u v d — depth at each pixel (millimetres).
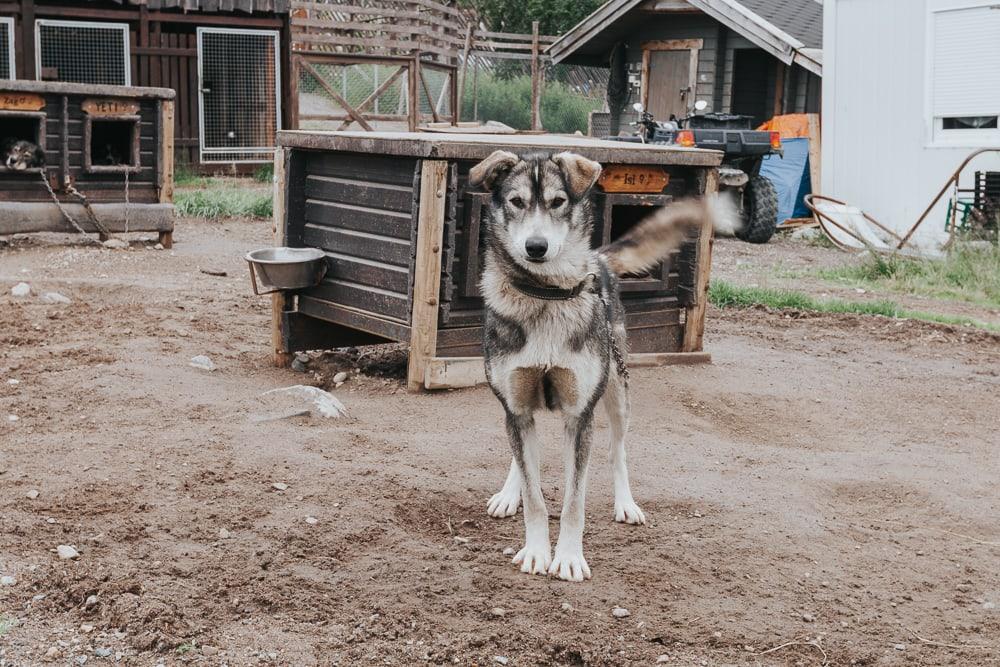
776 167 18312
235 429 5859
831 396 7539
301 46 24344
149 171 12609
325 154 7449
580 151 6781
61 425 5902
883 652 3936
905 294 12406
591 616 4070
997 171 15062
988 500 5562
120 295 9914
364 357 8055
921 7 16250
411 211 6766
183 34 21172
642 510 5176
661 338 7980
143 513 4750
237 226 15695
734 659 3834
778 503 5332
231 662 3582
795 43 18484
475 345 7074
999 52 15305
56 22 19828
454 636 3842
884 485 5727
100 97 12039
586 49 24344
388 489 5148
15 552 4281
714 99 21359
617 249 5270
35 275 10609
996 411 7395
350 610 4016
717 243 16453
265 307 9633
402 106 26312
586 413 4449
